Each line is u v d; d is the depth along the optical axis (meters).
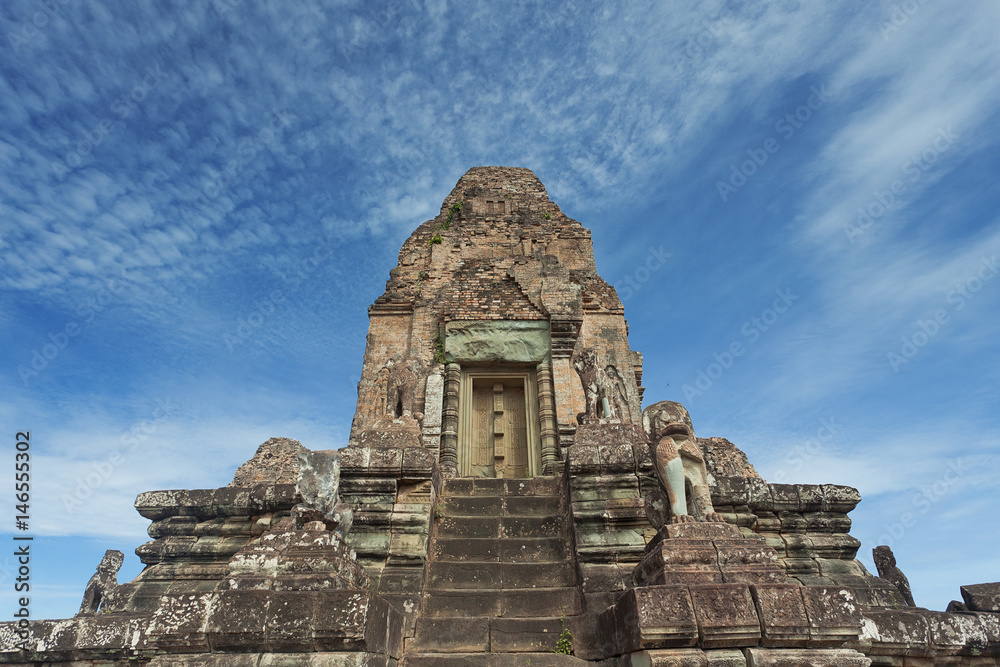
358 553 8.30
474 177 24.20
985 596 6.92
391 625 6.23
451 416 16.17
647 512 7.06
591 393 11.68
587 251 21.06
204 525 9.74
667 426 6.96
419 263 20.48
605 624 6.60
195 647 5.32
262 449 14.11
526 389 17.16
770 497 9.45
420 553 8.25
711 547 5.96
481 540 8.84
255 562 6.08
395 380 11.53
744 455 14.69
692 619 5.22
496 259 19.78
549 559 8.53
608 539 8.26
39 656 6.73
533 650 6.89
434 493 9.55
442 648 6.92
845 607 5.32
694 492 6.69
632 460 9.11
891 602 8.38
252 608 5.39
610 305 19.06
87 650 6.75
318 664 5.17
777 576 5.71
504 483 10.49
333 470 6.98
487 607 7.57
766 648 5.18
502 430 16.89
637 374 19.67
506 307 17.92
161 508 9.96
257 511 9.81
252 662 5.20
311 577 5.87
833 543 9.15
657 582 5.84
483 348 17.22
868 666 5.06
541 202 23.02
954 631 6.50
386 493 9.15
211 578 9.14
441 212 23.00
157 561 9.52
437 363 17.12
